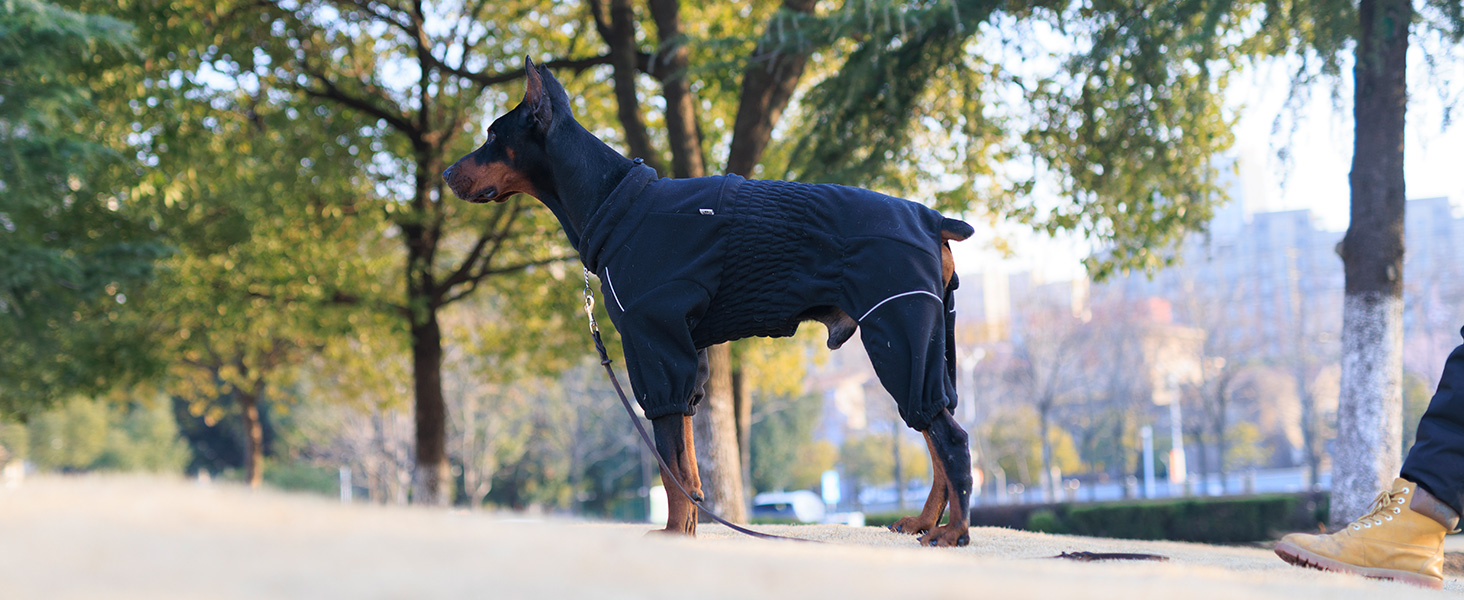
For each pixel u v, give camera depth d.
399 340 16.23
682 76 9.57
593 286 14.52
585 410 40.47
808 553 2.26
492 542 1.71
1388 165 8.12
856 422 72.25
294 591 1.21
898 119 9.95
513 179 4.14
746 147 10.20
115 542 1.49
